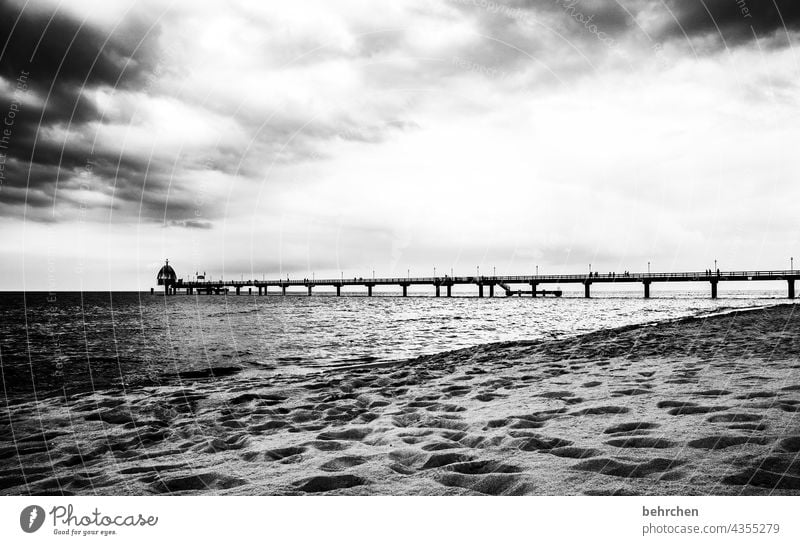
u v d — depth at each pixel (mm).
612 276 65312
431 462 2986
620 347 8633
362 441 3592
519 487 2574
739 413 3619
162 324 23953
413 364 8453
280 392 5941
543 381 5816
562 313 30984
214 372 8953
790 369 5484
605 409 4066
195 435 4070
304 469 3012
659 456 2854
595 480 2607
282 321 25250
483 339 15250
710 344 8305
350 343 14414
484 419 4020
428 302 60250
